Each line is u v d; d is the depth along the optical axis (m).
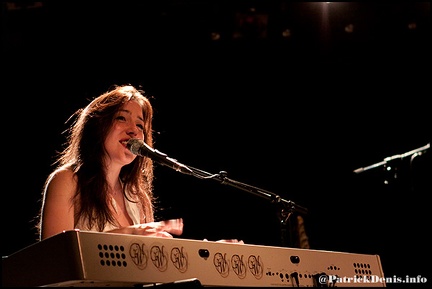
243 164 8.06
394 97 8.11
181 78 7.89
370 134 8.16
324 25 7.94
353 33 7.96
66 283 2.56
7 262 2.77
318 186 8.07
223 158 8.02
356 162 8.10
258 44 7.94
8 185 6.92
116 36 7.54
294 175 8.13
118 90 4.27
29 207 6.90
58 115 7.19
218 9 7.76
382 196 7.74
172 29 7.73
